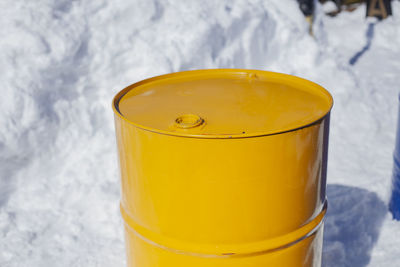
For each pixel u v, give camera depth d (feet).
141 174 6.20
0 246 10.58
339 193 12.90
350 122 16.67
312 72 17.76
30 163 12.30
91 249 10.76
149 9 14.38
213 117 6.36
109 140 13.34
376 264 10.42
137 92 7.55
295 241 6.54
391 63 24.76
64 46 12.69
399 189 11.51
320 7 20.04
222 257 6.23
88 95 13.43
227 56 15.79
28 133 12.03
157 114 6.52
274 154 5.76
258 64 16.99
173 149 5.74
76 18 13.30
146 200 6.31
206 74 8.37
